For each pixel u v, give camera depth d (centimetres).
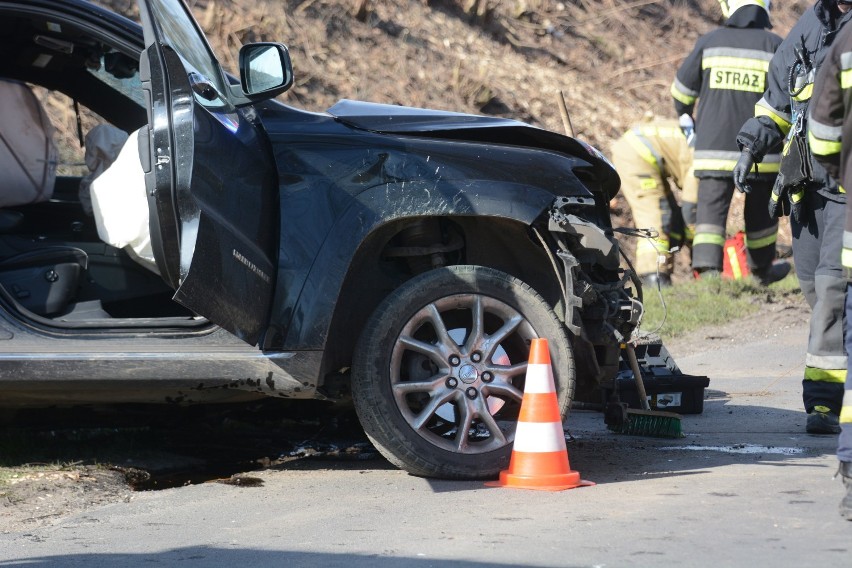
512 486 934
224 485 970
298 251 930
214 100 920
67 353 903
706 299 2223
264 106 993
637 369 1249
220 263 865
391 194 951
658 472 1004
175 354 912
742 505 841
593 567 673
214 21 2705
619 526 779
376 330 952
